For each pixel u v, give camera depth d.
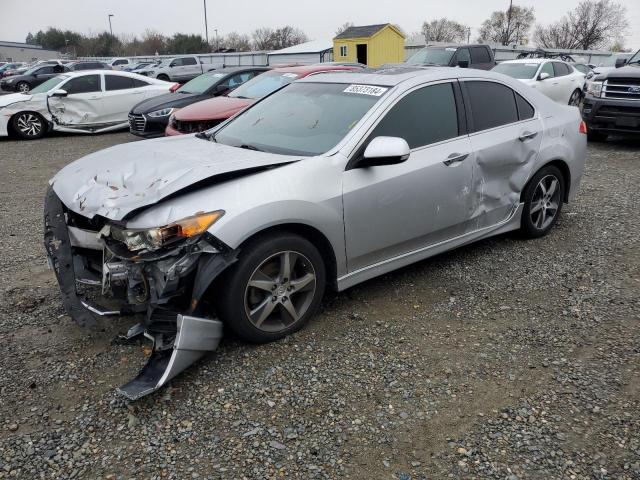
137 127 11.74
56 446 2.65
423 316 3.88
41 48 95.38
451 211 4.29
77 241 3.54
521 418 2.83
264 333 3.43
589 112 10.62
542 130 4.97
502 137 4.61
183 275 2.99
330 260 3.69
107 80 14.27
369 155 3.56
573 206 6.45
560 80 15.54
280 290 3.45
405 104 4.03
